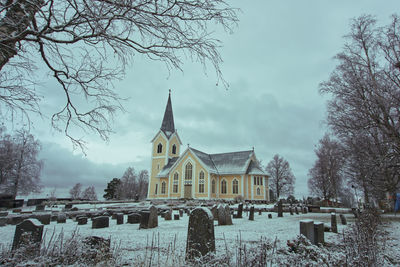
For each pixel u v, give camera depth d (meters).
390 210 27.50
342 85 16.89
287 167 68.81
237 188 47.38
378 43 15.80
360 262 4.39
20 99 5.20
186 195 49.25
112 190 84.94
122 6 3.47
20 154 35.84
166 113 64.06
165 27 4.00
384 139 15.68
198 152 53.50
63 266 4.62
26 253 5.07
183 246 7.27
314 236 7.25
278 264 4.67
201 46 4.30
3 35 3.33
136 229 11.80
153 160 59.66
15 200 34.78
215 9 3.95
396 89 14.73
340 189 44.84
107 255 5.31
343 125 17.12
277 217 19.58
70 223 15.09
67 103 5.66
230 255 5.16
